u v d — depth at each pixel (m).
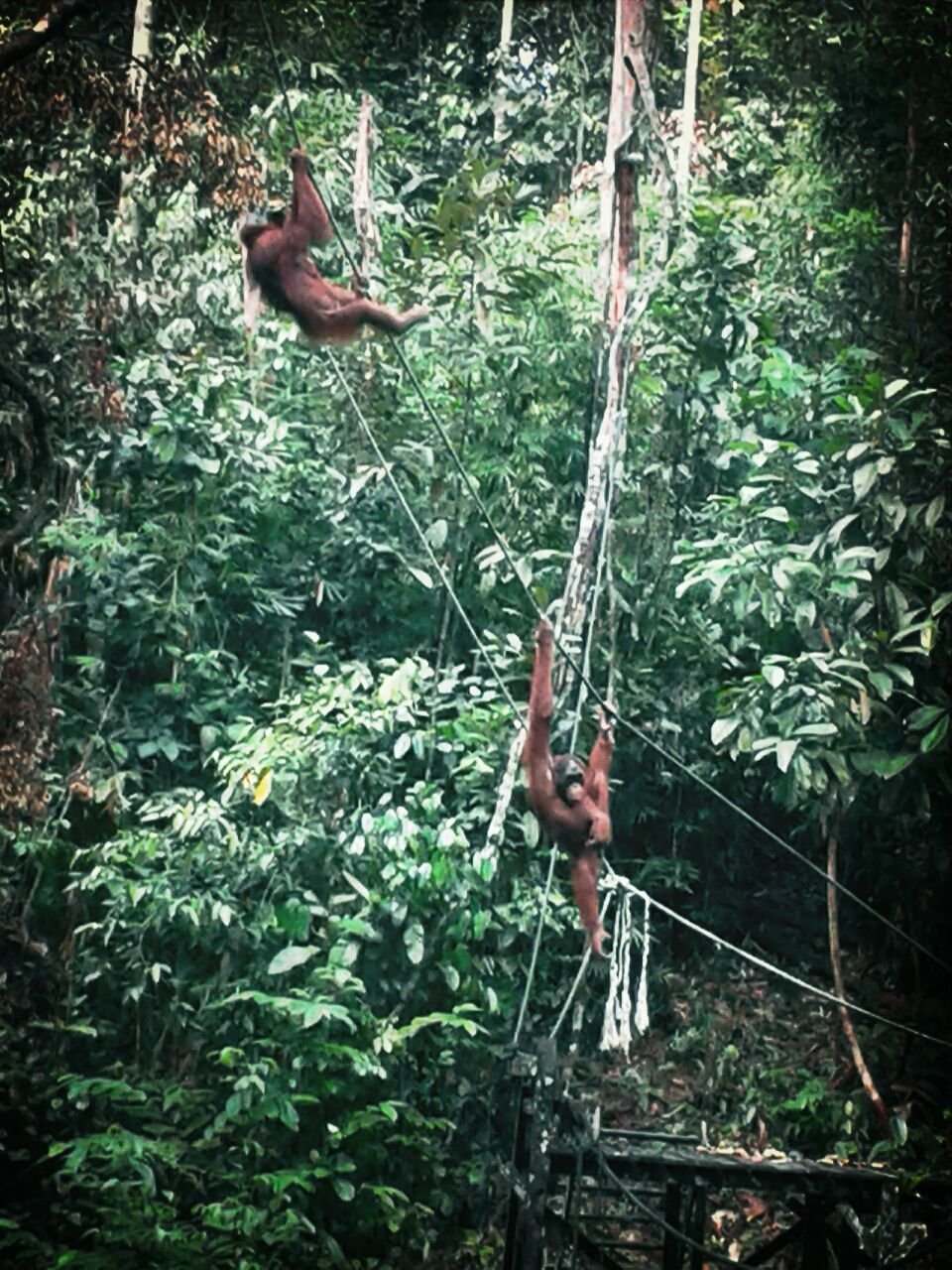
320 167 11.89
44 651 9.99
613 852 11.78
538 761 6.71
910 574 10.27
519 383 10.88
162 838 10.09
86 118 9.01
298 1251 9.37
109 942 10.52
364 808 9.98
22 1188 9.98
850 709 9.81
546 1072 7.50
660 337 10.45
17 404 10.12
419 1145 9.80
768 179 14.17
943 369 11.32
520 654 10.69
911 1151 10.16
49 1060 10.19
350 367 10.99
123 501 11.13
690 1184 7.52
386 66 15.34
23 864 10.53
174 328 10.94
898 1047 11.16
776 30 13.90
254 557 11.47
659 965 11.69
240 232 6.28
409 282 11.05
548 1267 9.40
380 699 9.88
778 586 9.77
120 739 10.90
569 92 14.38
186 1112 9.84
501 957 10.39
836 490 10.17
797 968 11.79
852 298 12.13
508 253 11.48
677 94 15.66
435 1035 10.12
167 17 13.12
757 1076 11.00
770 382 10.84
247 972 10.12
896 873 11.31
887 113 13.25
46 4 8.41
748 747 9.57
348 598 11.47
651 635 10.72
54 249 10.73
